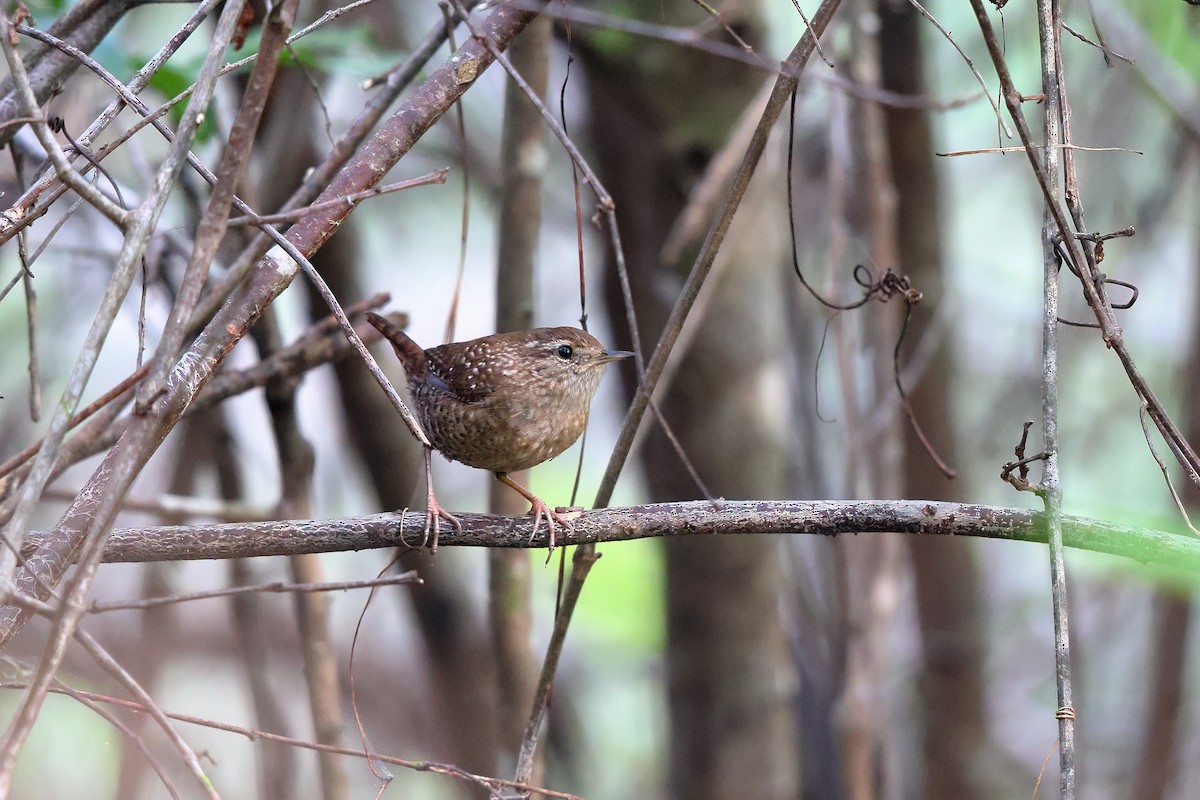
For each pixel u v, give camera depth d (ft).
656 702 43.11
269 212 29.81
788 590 38.29
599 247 37.24
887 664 31.07
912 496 37.96
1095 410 45.09
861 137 32.35
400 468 33.45
